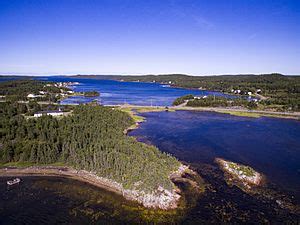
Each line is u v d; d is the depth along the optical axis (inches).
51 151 2972.4
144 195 2170.3
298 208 2063.2
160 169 2519.7
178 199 2176.4
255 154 3400.6
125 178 2412.6
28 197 2252.7
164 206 2069.4
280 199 2197.3
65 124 3890.3
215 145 3816.4
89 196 2253.9
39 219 1931.6
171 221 1894.7
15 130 3570.4
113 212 2007.9
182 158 3221.0
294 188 2406.5
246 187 2412.6
